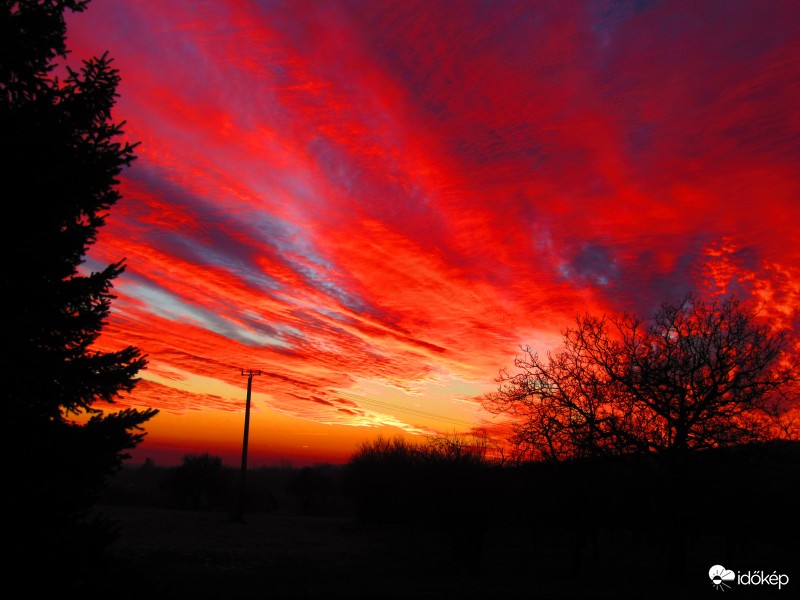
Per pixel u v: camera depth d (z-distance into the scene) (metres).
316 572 25.00
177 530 38.12
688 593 17.62
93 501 8.37
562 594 17.95
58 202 8.56
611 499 23.83
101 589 7.67
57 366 8.14
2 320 7.88
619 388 20.22
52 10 8.88
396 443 60.09
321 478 88.94
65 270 8.55
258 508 85.25
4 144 7.84
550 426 20.98
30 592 7.12
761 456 17.88
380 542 41.28
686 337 20.05
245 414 51.59
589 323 21.58
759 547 37.28
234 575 22.66
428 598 17.88
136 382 8.98
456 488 27.95
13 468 7.77
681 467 18.50
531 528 34.97
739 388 18.59
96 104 9.12
